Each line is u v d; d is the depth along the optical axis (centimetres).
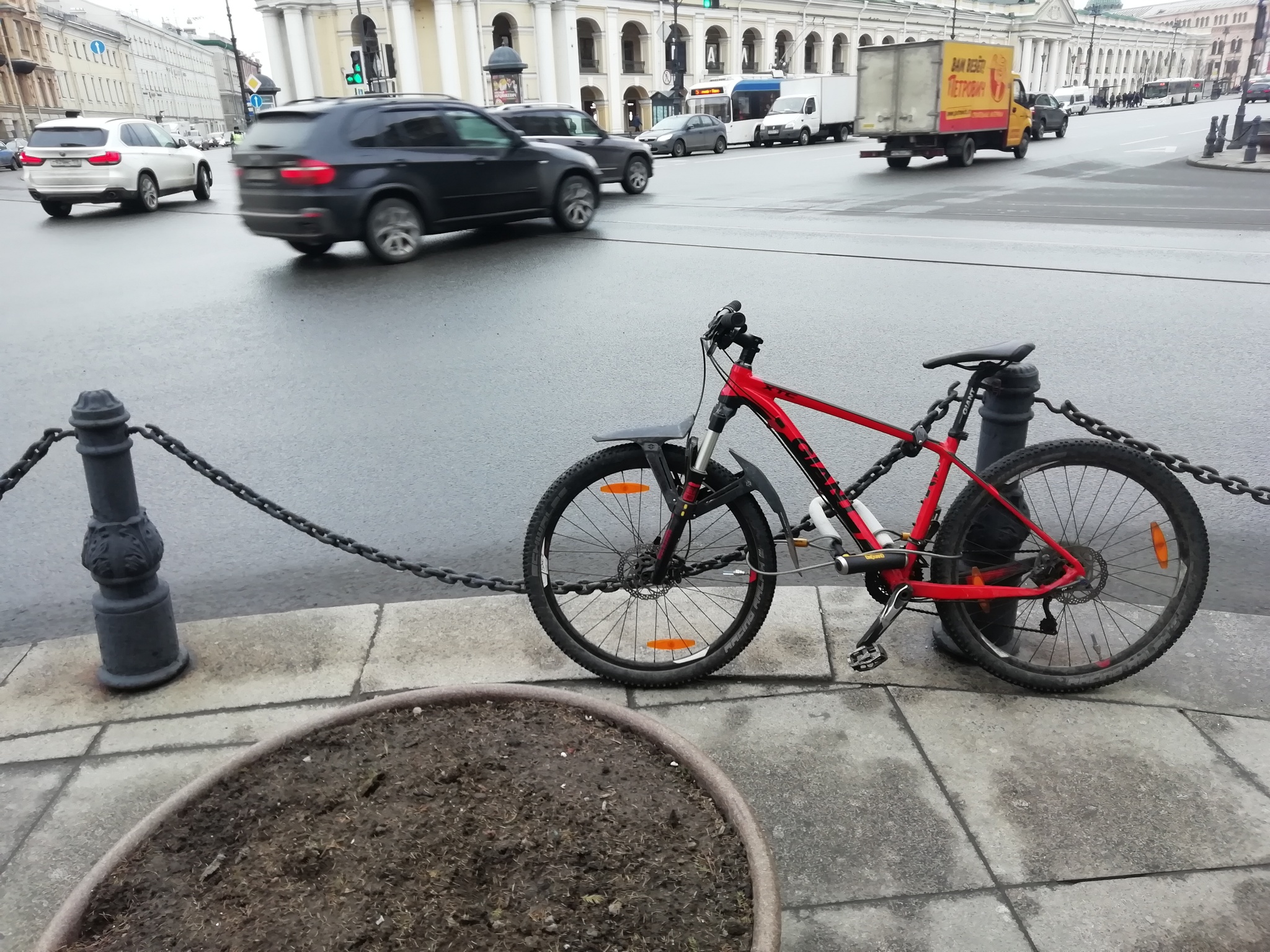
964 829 246
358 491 484
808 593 365
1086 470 377
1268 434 519
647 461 303
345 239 1097
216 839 203
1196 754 272
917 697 301
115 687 314
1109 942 212
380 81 4491
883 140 2480
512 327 794
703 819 205
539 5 6341
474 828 202
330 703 307
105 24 10081
